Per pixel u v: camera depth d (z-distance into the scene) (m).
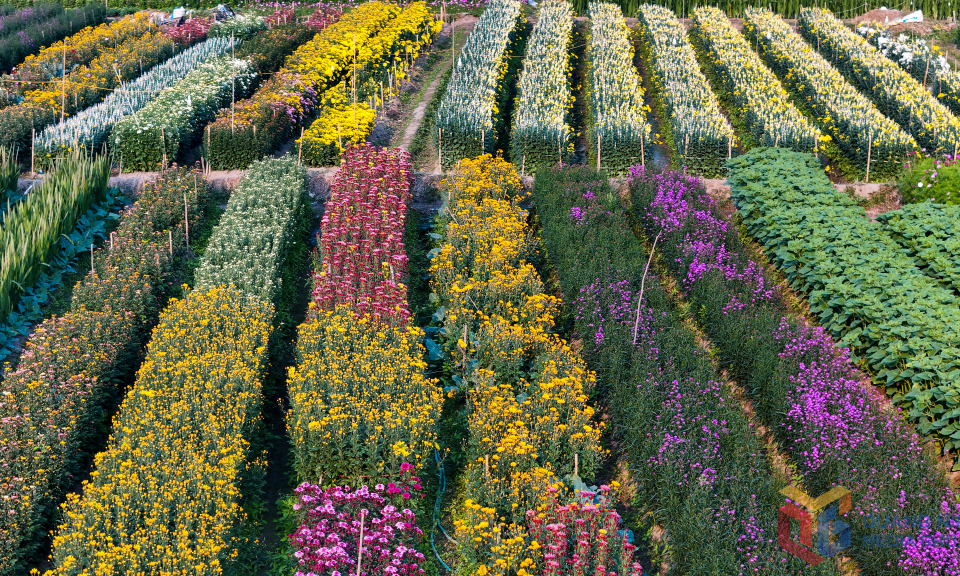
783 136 25.78
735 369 16.58
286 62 35.09
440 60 39.75
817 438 13.88
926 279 17.88
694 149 25.55
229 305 17.52
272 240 20.75
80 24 42.78
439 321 18.89
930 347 15.59
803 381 14.96
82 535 11.47
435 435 14.55
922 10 43.00
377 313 17.53
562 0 45.62
